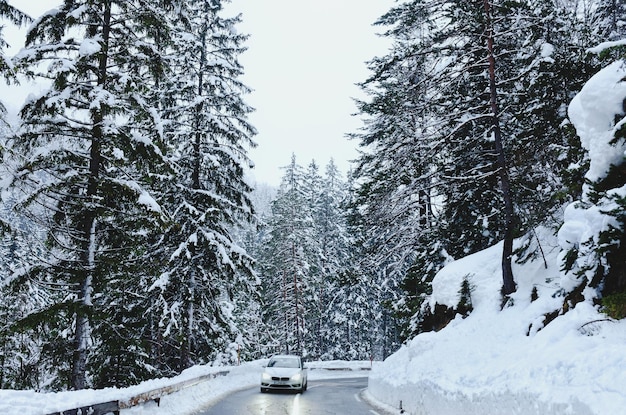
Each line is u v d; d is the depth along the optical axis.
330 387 22.83
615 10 15.27
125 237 14.56
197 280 22.75
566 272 10.23
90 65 13.45
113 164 14.02
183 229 21.00
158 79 14.98
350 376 36.25
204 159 21.38
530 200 14.08
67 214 13.66
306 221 45.91
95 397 9.09
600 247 8.14
